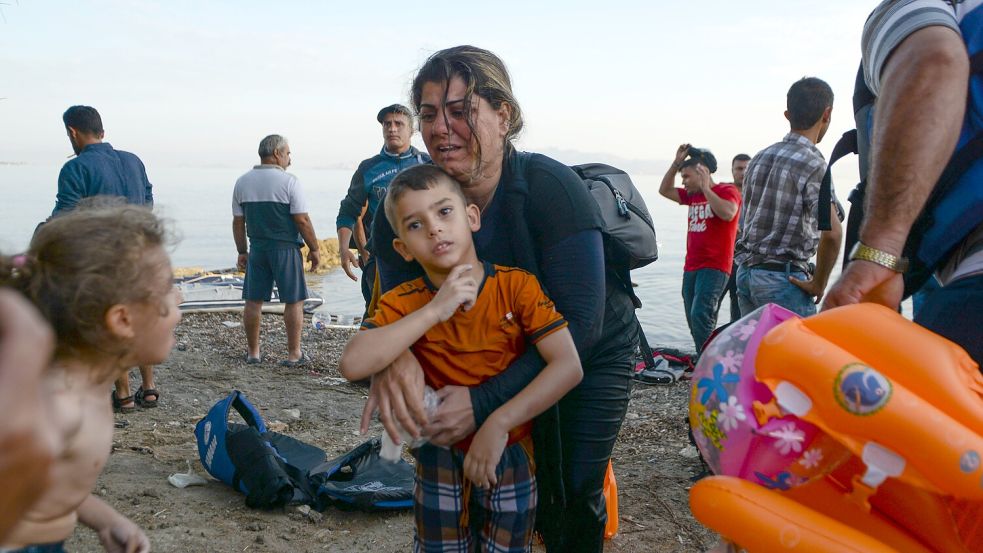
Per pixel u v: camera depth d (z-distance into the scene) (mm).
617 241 2727
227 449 4203
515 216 2492
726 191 7152
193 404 6324
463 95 2371
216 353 8328
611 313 2779
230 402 4465
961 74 1854
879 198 1911
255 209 7688
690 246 7492
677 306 14641
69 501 1771
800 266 5773
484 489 2461
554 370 2344
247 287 7863
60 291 1645
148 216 1807
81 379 1750
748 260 5906
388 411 2322
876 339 1730
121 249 1697
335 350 8727
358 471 4383
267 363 7996
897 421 1624
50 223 1733
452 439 2344
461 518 2482
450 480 2463
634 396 6895
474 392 2330
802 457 1793
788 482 1827
